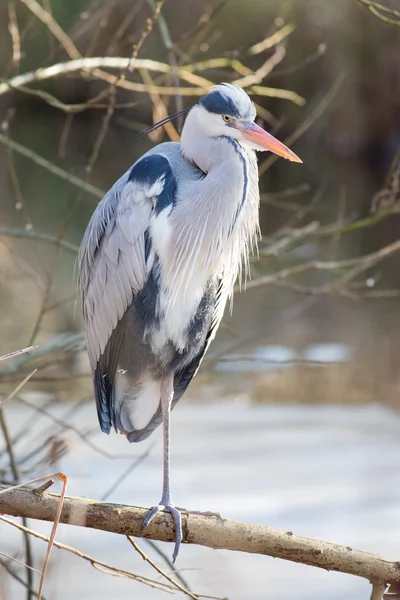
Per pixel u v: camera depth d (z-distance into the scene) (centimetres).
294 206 1059
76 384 1305
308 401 1318
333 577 827
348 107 3184
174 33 2722
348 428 1199
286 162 3191
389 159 3212
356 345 1536
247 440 1150
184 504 938
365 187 2956
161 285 637
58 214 2427
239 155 631
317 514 926
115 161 3103
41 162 880
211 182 627
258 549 498
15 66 920
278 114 3188
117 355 666
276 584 805
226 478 1017
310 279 1923
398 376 1396
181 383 691
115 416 676
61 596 755
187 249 626
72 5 2723
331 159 3231
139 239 632
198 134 638
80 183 870
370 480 1015
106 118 842
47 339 1454
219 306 673
